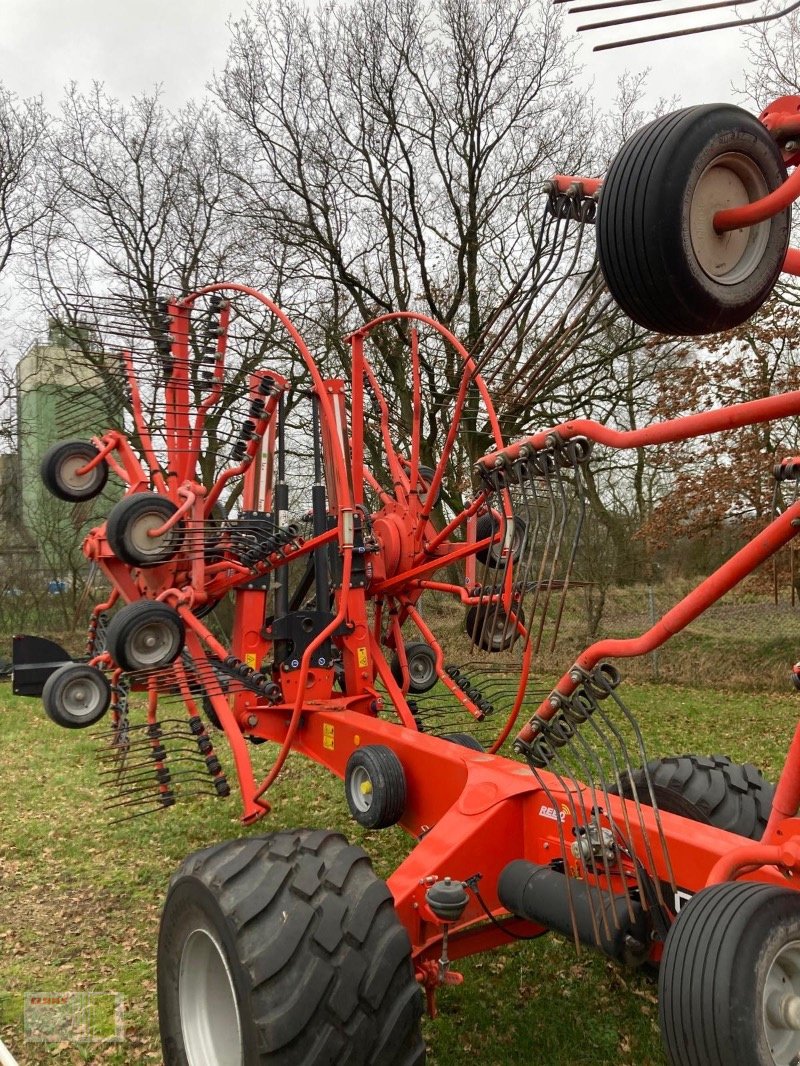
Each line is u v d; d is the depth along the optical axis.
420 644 5.53
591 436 2.31
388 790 3.54
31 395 17.02
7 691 11.55
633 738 8.38
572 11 2.06
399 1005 2.25
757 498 12.23
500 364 4.77
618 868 2.54
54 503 17.45
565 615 15.13
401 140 16.08
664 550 14.89
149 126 17.02
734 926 1.73
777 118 1.80
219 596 5.30
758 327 12.18
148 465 5.88
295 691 4.76
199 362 5.38
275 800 6.27
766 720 9.48
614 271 1.69
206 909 2.41
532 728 2.62
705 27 1.98
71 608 17.59
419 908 2.67
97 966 3.87
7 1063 2.86
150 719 5.64
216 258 16.81
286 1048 2.13
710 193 1.64
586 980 3.63
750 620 13.78
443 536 4.91
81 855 5.23
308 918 2.28
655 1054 3.10
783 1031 1.76
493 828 2.89
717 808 3.09
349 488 4.89
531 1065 3.03
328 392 4.74
